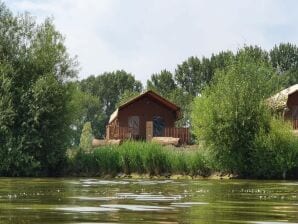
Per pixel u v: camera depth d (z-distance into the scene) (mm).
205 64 96062
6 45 34469
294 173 28094
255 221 6375
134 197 11141
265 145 28047
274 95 31516
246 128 29141
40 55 34375
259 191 14422
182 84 98250
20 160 32156
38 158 33156
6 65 33500
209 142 29094
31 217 6617
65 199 10320
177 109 47375
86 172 31938
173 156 28938
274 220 6516
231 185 18719
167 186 17406
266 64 32750
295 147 27828
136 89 115625
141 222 6109
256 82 30625
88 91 115875
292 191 14500
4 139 32469
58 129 33719
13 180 24078
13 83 33438
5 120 32281
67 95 34219
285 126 28859
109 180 24062
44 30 35000
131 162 29547
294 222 6297
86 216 6766
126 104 46844
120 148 30234
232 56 32281
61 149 33375
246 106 29422
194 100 31109
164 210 7770
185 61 98438
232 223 6121
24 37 34906
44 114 33406
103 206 8477
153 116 47531
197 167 28828
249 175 29000
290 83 84062
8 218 6484
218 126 28891
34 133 33031
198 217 6770
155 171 29031
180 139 41281
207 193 13164
